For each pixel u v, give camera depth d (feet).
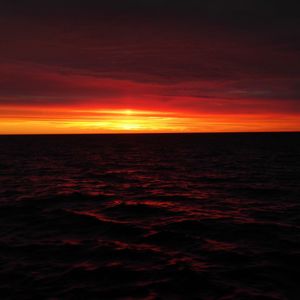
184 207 60.49
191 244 39.47
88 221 50.26
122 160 176.45
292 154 197.88
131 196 72.59
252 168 129.39
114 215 54.24
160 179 102.37
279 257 34.96
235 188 82.33
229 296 26.89
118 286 28.78
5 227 47.01
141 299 26.48
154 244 39.58
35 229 46.06
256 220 50.16
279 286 28.60
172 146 325.42
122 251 37.14
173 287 28.55
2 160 169.48
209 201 66.33
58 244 39.58
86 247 38.50
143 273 31.30
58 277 30.55
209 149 264.31
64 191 78.28
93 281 29.76
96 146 338.34
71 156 203.92
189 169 130.62
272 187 82.79
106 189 82.53
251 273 31.14
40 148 296.51
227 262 33.83
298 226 46.60
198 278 30.09
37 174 114.32
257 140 447.42
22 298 26.73
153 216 53.47
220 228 45.96
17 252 36.91
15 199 67.36
